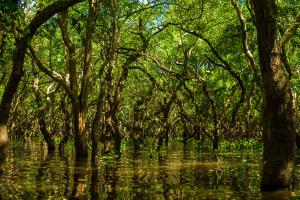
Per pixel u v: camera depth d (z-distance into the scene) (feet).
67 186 40.47
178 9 103.76
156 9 103.81
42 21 40.16
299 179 43.91
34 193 36.40
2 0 34.55
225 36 97.50
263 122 46.09
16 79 40.01
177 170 54.80
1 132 39.63
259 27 35.04
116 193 36.63
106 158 75.25
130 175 49.44
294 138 35.91
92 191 37.68
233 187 39.52
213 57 126.31
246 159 70.69
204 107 128.88
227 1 96.89
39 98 104.58
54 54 104.99
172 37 123.54
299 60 102.06
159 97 159.12
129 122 178.19
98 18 77.87
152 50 126.72
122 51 104.01
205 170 54.60
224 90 128.88
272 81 34.94
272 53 34.83
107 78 71.77
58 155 83.10
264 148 45.32
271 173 36.32
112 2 72.49
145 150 101.35
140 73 143.74
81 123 73.92
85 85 74.02
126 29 106.11
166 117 123.34
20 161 68.13
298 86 93.09
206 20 108.06
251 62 67.41
